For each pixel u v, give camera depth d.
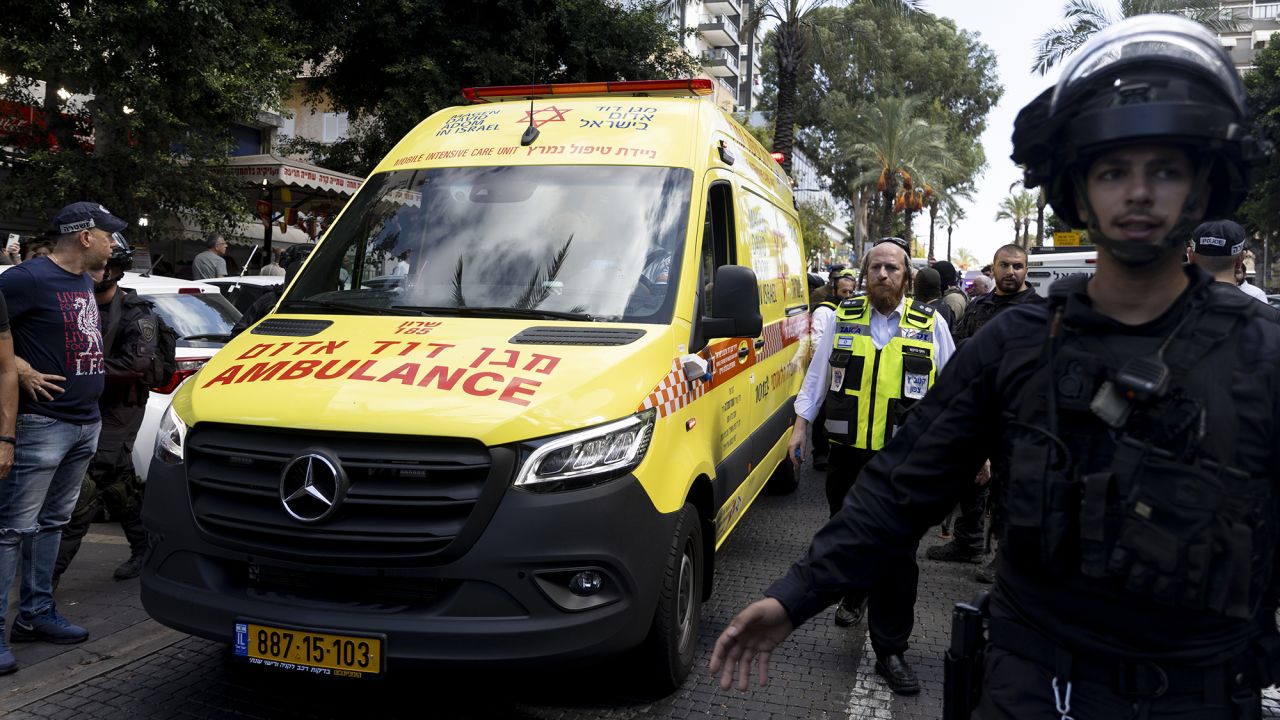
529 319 3.70
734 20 67.31
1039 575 1.50
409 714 3.54
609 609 3.09
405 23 17.45
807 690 3.86
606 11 18.73
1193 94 1.36
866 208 63.16
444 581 3.00
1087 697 1.47
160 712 3.52
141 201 12.55
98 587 4.92
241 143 20.05
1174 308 1.43
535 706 3.61
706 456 3.83
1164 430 1.36
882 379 4.12
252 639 3.06
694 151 4.32
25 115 12.25
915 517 1.69
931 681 4.00
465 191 4.28
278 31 15.73
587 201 4.11
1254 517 1.35
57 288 3.97
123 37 11.38
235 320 6.88
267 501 3.10
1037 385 1.49
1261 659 1.46
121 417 4.94
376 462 3.00
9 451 3.69
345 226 4.38
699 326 3.88
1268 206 29.95
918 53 51.75
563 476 3.02
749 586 5.14
